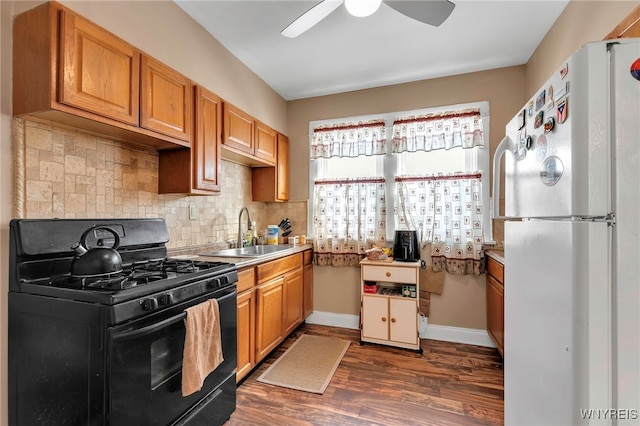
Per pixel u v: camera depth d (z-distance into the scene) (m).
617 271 0.74
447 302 2.87
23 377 1.24
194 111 2.00
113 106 1.45
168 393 1.32
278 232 3.32
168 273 1.47
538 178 1.00
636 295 0.74
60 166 1.48
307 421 1.72
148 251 1.79
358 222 3.11
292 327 2.78
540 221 0.99
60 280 1.28
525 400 1.10
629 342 0.74
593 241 0.75
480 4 1.95
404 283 2.71
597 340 0.75
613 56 0.75
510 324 1.27
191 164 1.97
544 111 0.96
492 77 2.79
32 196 1.37
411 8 1.62
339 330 3.12
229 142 2.34
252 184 3.20
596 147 0.75
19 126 1.33
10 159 1.31
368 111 3.20
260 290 2.23
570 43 1.90
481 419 1.74
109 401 1.08
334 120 3.32
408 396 1.96
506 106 2.75
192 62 2.11
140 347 1.19
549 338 0.92
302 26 1.76
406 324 2.63
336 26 2.18
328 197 3.24
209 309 1.50
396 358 2.49
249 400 1.92
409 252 2.77
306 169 3.43
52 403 1.18
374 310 2.72
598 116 0.75
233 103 2.55
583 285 0.76
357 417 1.75
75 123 1.45
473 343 2.78
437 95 2.96
